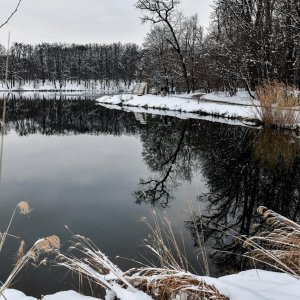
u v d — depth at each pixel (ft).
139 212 23.89
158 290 9.71
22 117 80.43
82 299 9.41
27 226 20.77
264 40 77.61
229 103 81.41
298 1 70.08
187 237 19.62
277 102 57.77
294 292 8.68
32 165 36.88
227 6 91.50
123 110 94.94
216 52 89.40
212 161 39.99
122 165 38.24
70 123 71.92
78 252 17.13
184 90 133.90
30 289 13.62
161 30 124.57
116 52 289.94
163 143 50.85
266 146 46.42
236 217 23.31
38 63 268.62
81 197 26.84
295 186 30.78
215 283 9.30
